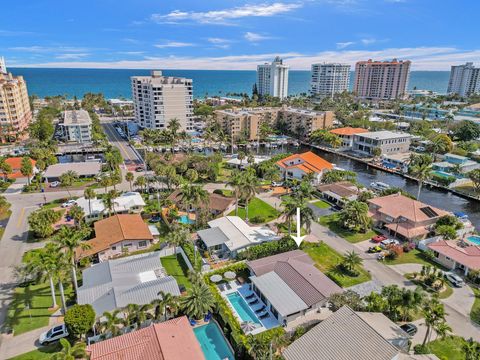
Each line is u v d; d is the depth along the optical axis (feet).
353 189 351.67
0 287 203.21
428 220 273.54
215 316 181.68
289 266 209.77
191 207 322.75
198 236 260.42
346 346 141.59
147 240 252.42
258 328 174.09
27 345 161.38
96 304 177.78
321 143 629.10
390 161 515.91
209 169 412.98
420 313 181.47
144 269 211.61
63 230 185.88
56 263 168.55
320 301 183.42
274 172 396.57
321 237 270.26
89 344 159.33
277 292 189.88
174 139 588.09
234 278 216.13
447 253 228.22
